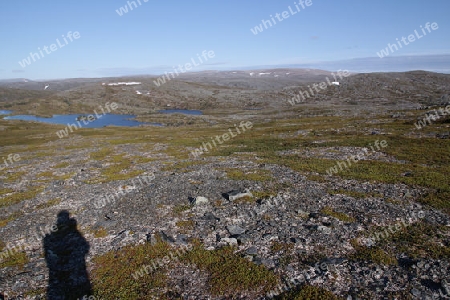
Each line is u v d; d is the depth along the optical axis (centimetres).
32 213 2545
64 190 3166
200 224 2131
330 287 1391
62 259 1783
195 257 1703
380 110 11012
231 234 1964
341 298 1313
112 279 1548
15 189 3312
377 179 2953
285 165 3738
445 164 3425
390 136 5200
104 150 5803
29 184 3484
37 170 4266
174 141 6825
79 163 4628
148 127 11481
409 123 6500
